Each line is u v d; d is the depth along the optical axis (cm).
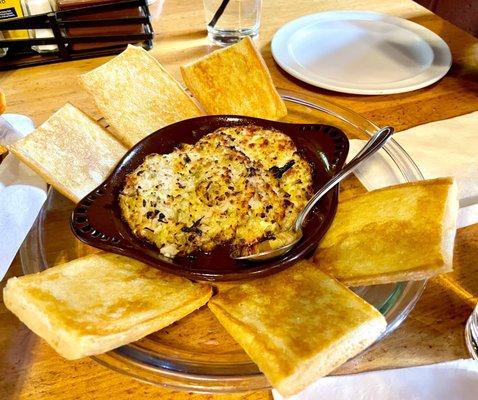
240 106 46
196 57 58
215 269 31
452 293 34
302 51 58
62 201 41
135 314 29
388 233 32
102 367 30
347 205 36
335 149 39
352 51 58
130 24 57
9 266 34
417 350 30
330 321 27
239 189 36
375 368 29
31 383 29
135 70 45
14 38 56
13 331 32
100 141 41
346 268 32
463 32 63
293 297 30
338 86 51
